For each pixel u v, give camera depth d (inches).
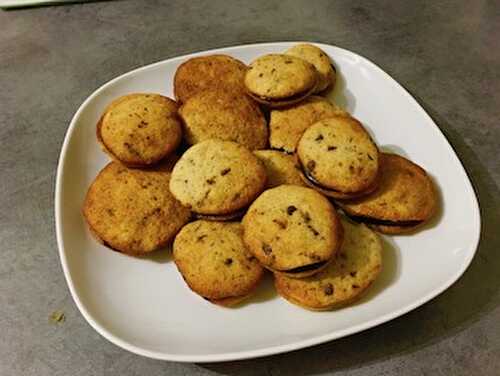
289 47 13.4
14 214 11.8
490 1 17.3
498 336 9.7
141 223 10.0
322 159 9.9
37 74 15.1
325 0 17.5
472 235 9.8
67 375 9.4
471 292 10.2
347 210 10.2
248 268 9.4
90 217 10.2
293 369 9.3
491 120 13.6
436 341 9.6
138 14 17.0
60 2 17.1
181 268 9.5
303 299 9.1
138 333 9.0
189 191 9.9
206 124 11.3
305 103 11.8
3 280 10.7
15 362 9.6
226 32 16.5
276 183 10.5
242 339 8.9
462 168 10.7
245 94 11.9
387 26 16.5
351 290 9.2
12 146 13.2
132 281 9.8
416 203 10.2
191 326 9.2
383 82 12.6
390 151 11.7
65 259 9.6
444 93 14.4
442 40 16.0
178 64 13.1
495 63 15.3
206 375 9.3
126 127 10.6
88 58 15.6
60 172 10.7
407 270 9.8
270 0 17.5
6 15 16.9
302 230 9.1
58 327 10.0
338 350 9.5
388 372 9.3
